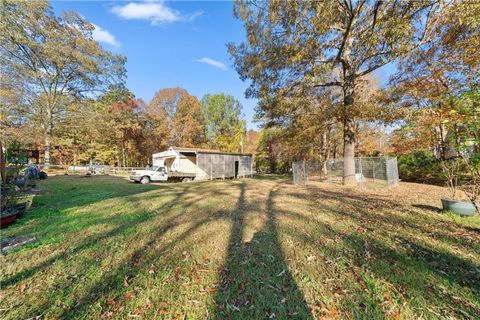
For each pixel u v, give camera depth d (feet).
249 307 6.66
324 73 29.55
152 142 101.35
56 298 7.14
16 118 60.75
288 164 88.94
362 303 6.75
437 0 19.42
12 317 6.32
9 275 8.54
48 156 69.36
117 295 7.29
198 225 14.62
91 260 9.75
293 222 15.05
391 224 14.25
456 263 9.02
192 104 107.65
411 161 40.65
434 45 22.11
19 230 13.70
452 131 14.51
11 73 59.00
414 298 6.91
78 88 75.25
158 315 6.39
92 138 81.20
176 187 36.73
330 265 9.06
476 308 6.42
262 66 32.48
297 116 38.96
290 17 26.71
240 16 30.83
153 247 11.10
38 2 56.39
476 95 12.48
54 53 60.75
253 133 131.23
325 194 27.09
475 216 15.40
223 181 50.21
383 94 29.30
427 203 20.67
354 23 28.14
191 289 7.59
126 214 17.62
